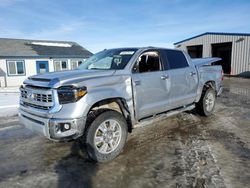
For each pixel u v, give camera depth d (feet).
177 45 93.25
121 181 9.83
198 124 17.94
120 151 12.32
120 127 12.22
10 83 61.21
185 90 16.90
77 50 78.02
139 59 13.82
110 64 13.98
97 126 11.25
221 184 9.39
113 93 11.75
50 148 13.70
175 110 16.57
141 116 13.66
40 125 10.84
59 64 69.31
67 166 11.35
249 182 9.52
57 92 10.41
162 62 15.33
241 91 37.40
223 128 16.84
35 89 11.30
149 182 9.69
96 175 10.39
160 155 12.32
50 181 9.96
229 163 11.22
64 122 10.18
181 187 9.25
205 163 11.26
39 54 65.41
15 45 68.90
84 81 10.89
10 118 21.27
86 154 11.69
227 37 74.18
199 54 91.20
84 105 10.53
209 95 19.84
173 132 16.08
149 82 13.78
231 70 74.43
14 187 9.54
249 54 68.44
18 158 12.35
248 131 16.10
